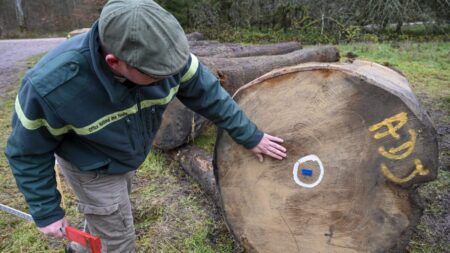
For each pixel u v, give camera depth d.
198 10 14.12
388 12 11.73
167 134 3.56
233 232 2.31
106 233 1.97
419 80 6.17
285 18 12.91
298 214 2.14
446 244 2.60
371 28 12.20
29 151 1.59
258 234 2.25
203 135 4.07
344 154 2.00
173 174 3.51
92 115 1.57
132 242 2.06
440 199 3.10
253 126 1.98
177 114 3.44
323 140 2.02
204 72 1.83
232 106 1.89
